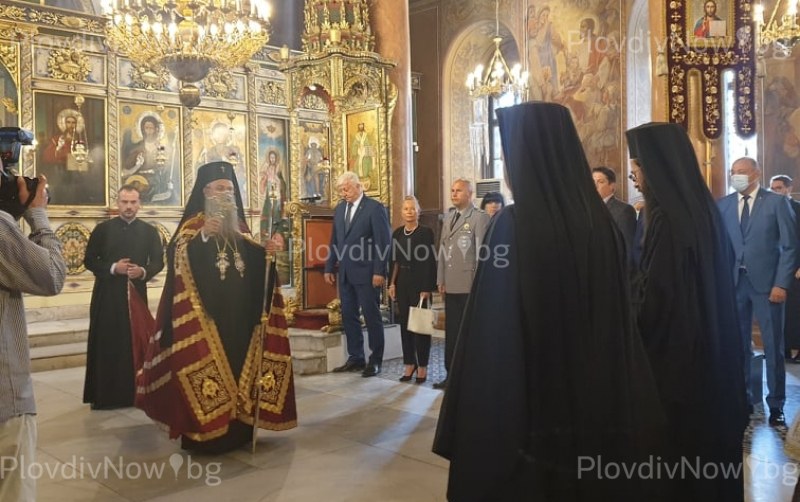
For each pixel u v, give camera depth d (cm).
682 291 246
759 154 995
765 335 481
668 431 241
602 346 198
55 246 249
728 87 980
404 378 622
